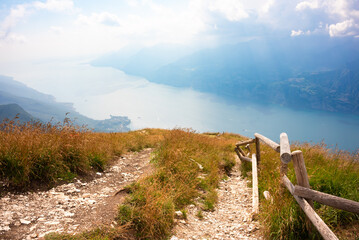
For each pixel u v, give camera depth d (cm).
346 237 388
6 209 450
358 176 559
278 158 861
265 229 445
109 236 394
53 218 443
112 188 652
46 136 713
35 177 578
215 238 457
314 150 842
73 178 666
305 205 371
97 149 865
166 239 437
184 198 630
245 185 812
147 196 511
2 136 614
